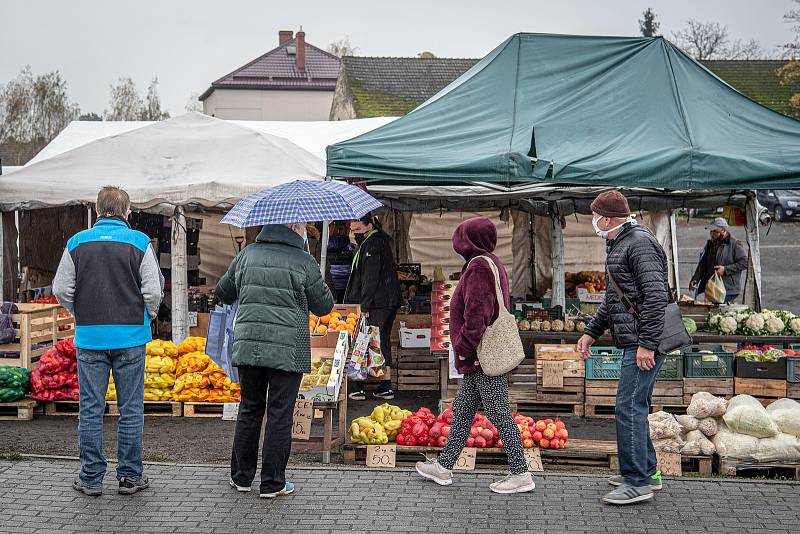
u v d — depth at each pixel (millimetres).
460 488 6184
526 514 5648
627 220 5734
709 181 7980
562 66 9195
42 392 8797
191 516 5598
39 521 5492
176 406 8906
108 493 6039
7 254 12016
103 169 11445
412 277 12211
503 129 8477
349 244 12930
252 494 6043
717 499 5977
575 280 13586
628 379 5750
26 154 47594
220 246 15547
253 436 6016
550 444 6902
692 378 8641
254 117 46750
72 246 5867
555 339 9758
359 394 9766
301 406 7020
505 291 5953
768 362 8531
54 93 49781
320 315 6051
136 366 5957
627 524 5477
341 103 33219
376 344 7797
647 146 8172
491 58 9336
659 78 9055
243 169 11367
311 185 6137
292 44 49281
